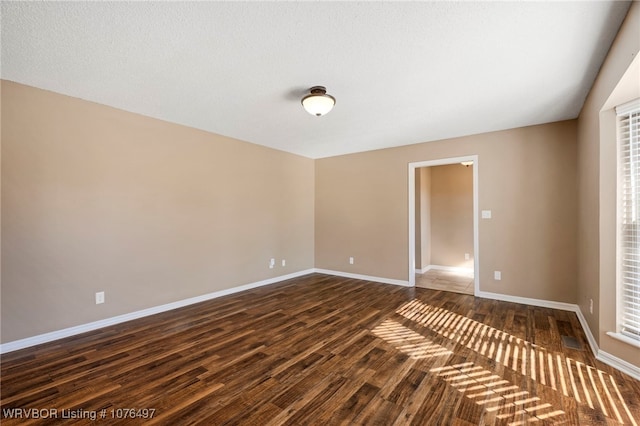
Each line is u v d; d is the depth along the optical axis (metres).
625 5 1.64
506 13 1.70
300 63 2.28
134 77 2.50
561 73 2.44
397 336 2.85
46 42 1.98
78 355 2.46
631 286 2.25
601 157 2.40
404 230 4.93
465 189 6.29
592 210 2.70
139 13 1.69
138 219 3.39
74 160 2.92
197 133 3.99
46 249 2.74
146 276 3.46
